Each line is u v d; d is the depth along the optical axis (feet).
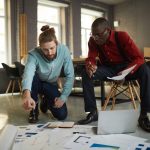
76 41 28.53
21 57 21.98
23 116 9.12
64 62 7.68
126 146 3.73
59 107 7.64
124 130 4.74
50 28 6.99
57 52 7.45
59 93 8.36
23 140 4.04
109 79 7.25
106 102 8.67
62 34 27.68
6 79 20.79
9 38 22.41
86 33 30.63
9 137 2.76
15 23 22.65
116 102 11.30
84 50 30.19
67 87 7.58
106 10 32.30
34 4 23.99
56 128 4.77
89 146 3.74
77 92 17.04
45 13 26.02
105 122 4.45
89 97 7.39
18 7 22.82
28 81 6.41
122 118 4.65
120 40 7.58
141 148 3.65
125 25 31.71
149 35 29.35
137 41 30.45
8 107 11.54
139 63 6.88
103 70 7.61
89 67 7.28
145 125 6.16
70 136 4.23
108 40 7.65
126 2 31.45
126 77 7.48
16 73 17.74
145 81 6.64
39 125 5.02
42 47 6.90
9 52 22.48
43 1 25.04
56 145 3.81
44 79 8.11
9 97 16.53
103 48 7.90
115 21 32.37
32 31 23.82
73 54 28.14
